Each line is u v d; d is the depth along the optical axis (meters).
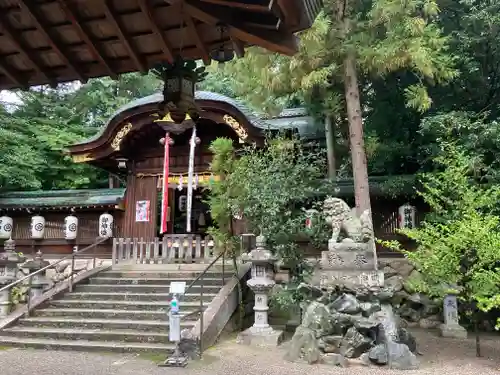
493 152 11.59
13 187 19.02
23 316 9.75
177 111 4.39
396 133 15.01
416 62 10.37
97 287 11.09
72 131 22.25
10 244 12.04
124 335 8.59
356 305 7.49
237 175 10.72
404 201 13.84
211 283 10.76
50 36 4.10
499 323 6.58
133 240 13.75
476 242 7.26
